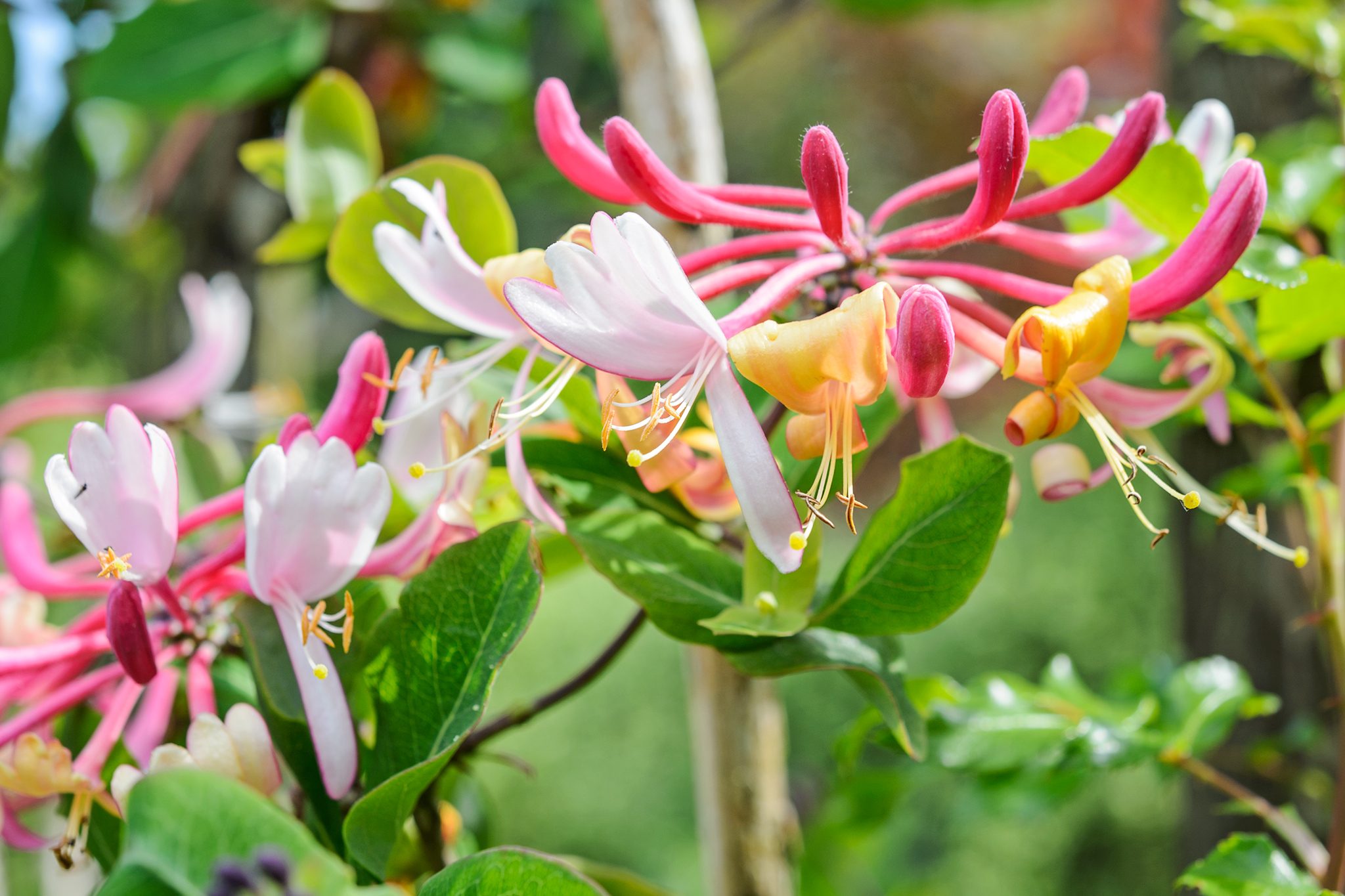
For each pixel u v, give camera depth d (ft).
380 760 0.73
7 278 1.55
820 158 0.69
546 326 0.66
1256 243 0.86
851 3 1.59
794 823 1.00
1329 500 0.86
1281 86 1.14
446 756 0.69
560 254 0.66
